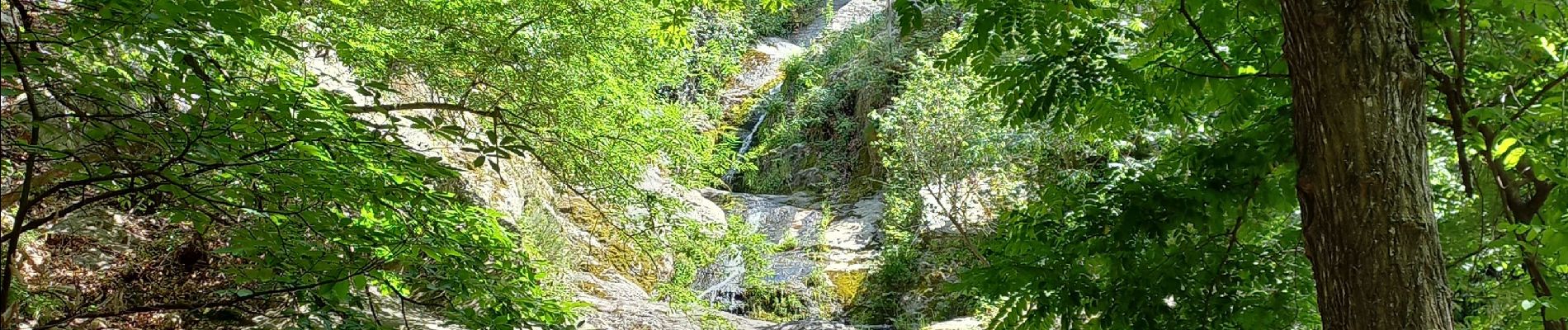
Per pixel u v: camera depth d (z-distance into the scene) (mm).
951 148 9875
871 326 9492
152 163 1714
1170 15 2660
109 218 4656
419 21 4492
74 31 1649
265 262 2166
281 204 2020
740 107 17297
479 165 2170
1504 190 2240
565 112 4953
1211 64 2689
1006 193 9500
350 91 5465
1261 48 2527
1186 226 2730
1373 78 1666
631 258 8367
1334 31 1688
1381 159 1659
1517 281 2488
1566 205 2188
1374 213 1653
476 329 2457
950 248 9852
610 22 5008
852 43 17266
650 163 5555
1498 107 2098
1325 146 1708
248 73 2830
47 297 3438
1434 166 3109
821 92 16094
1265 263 2678
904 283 9977
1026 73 2723
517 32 4816
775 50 19594
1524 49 2373
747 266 6230
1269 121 2619
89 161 1754
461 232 2775
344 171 2078
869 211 12859
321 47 4168
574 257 7652
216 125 1744
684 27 5105
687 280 5961
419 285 2436
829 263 10906
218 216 2125
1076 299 2561
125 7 1641
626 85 5281
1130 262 2623
